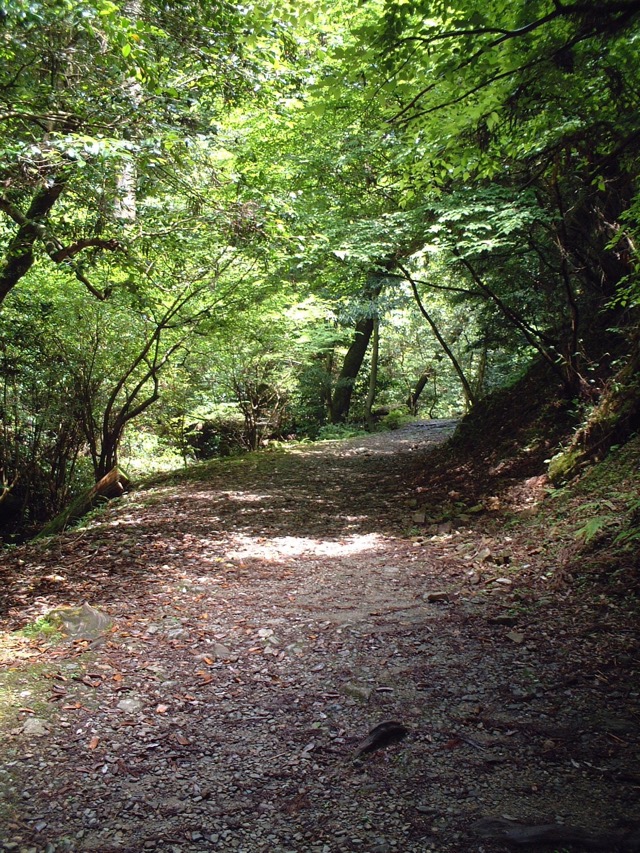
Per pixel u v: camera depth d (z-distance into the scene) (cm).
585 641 387
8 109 561
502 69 392
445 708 324
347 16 827
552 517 640
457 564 589
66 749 288
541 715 310
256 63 710
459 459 1076
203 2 634
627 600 430
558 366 1005
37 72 612
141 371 1355
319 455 1487
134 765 278
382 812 244
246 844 227
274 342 1535
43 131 620
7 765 272
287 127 1042
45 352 1102
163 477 1238
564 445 826
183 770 275
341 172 1056
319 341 1728
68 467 1292
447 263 1070
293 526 816
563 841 221
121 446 1497
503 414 1112
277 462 1382
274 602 507
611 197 806
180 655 400
